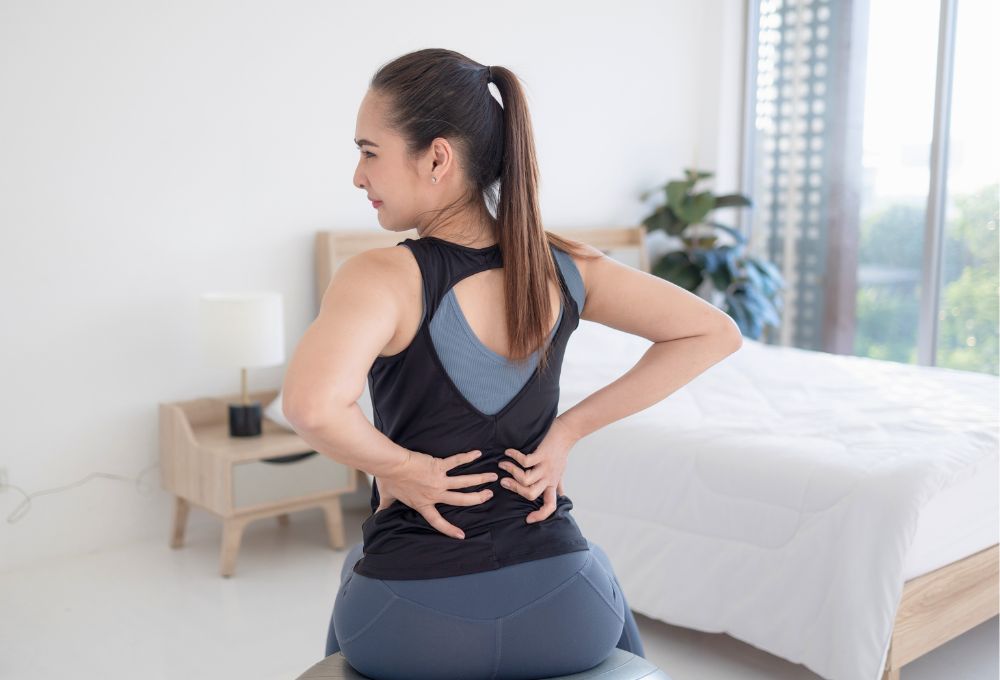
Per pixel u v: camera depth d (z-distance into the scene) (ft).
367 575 3.78
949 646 8.92
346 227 12.75
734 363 12.10
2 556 10.70
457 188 3.92
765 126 17.07
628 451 8.96
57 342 10.82
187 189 11.47
